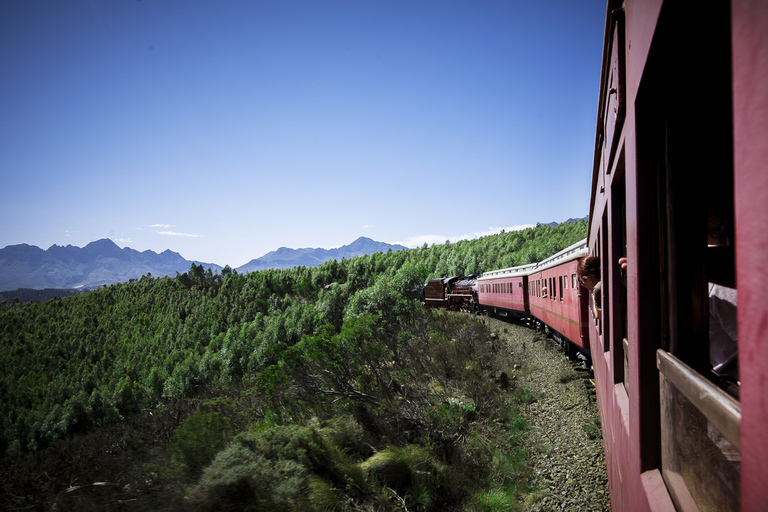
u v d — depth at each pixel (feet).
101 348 400.26
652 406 5.13
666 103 4.31
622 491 7.70
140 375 266.77
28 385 317.01
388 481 20.63
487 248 359.46
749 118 1.77
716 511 3.95
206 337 336.90
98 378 300.40
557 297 41.19
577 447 22.16
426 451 23.52
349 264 501.97
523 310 64.75
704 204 4.92
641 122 4.83
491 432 26.84
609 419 10.95
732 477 4.00
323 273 485.56
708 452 4.01
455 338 54.29
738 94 1.92
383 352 37.91
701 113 4.33
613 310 9.25
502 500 18.93
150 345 371.56
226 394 46.83
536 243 309.22
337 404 31.24
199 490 14.02
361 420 28.12
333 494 17.13
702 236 4.56
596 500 17.06
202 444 15.75
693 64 3.92
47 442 120.57
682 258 4.41
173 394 157.28
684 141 4.32
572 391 30.73
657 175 4.68
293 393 32.01
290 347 34.14
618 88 5.85
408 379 38.70
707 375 4.35
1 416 164.25
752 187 1.74
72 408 128.16
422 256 439.63
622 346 9.20
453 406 29.91
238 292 519.60
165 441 28.60
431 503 20.02
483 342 52.19
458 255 329.72
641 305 5.02
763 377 1.66
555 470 20.66
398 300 67.62
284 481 15.43
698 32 3.43
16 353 438.81
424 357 44.83
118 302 607.37
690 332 4.41
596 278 14.98
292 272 540.52
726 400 2.47
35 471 22.48
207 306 463.01
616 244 9.16
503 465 22.16
